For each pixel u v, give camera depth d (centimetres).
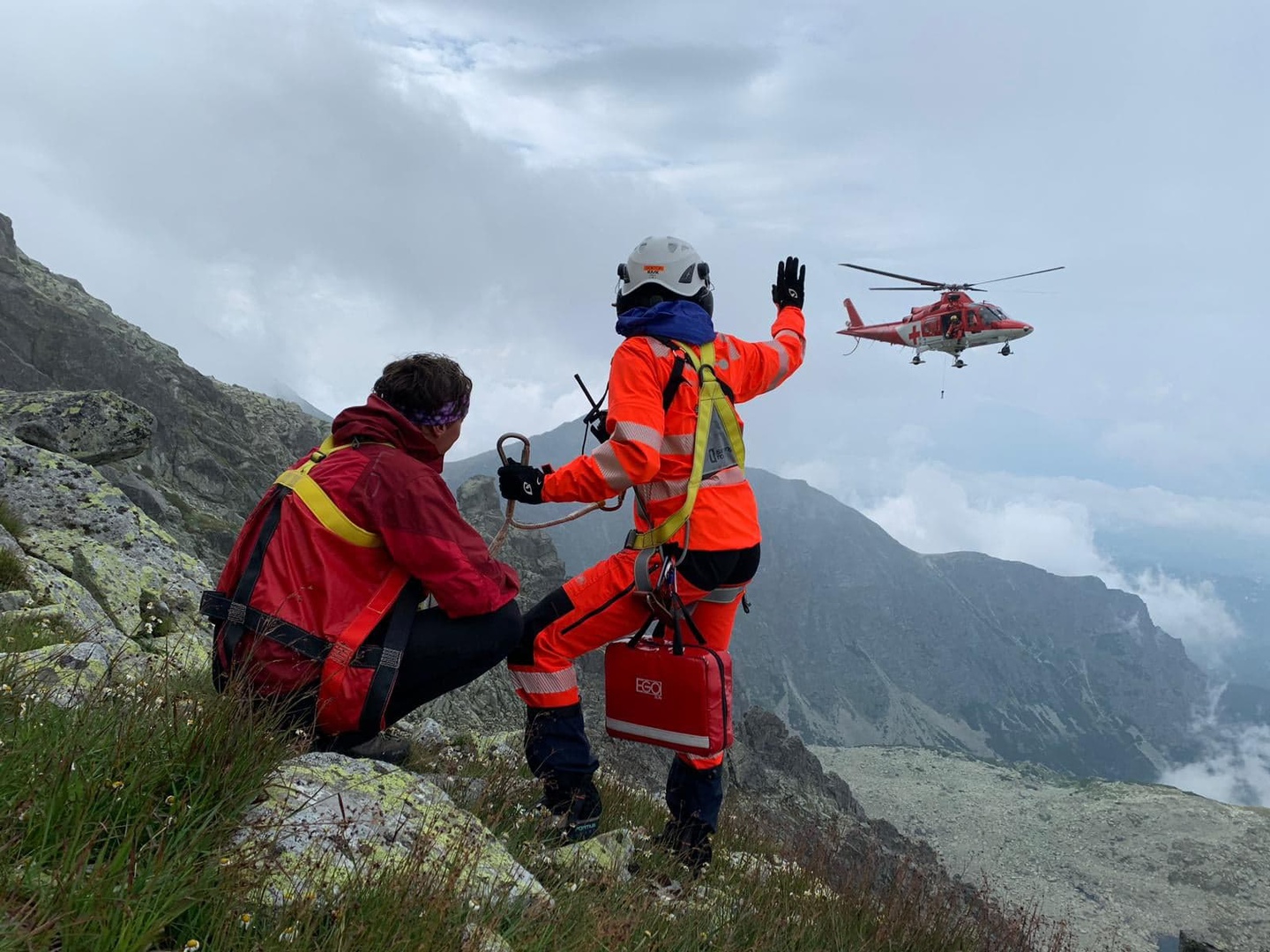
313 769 328
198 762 280
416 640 371
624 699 450
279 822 256
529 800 470
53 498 965
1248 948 19112
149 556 973
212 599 352
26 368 12800
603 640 456
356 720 349
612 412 421
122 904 201
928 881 543
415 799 335
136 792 258
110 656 500
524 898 300
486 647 384
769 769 12825
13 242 15538
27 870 207
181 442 13588
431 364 381
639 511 455
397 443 376
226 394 16825
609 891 354
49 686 327
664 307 440
